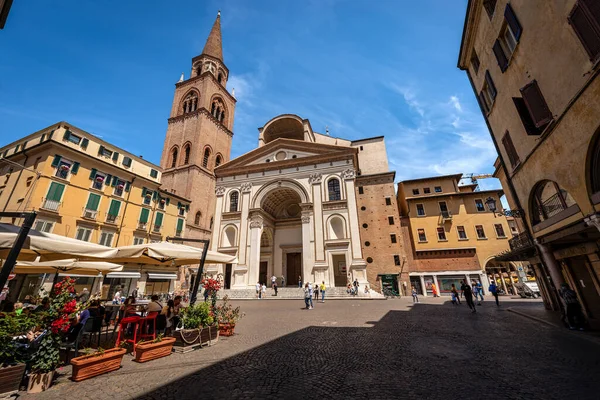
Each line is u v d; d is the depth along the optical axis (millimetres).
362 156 40781
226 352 6574
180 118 45438
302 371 5164
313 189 30547
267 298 24062
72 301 5094
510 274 28250
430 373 4918
